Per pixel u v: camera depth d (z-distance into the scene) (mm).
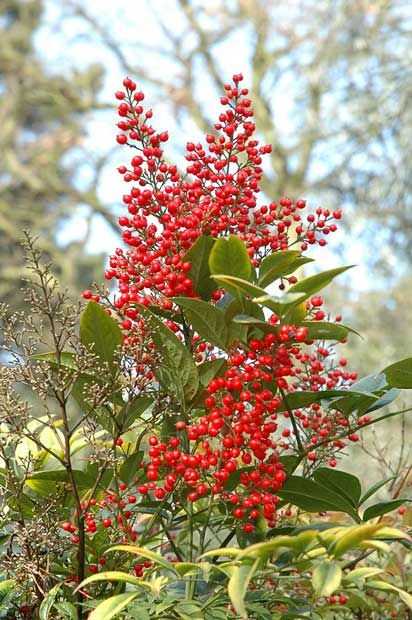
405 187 4336
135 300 908
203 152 946
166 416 940
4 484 957
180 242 918
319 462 986
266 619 854
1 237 5113
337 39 4582
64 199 5609
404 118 4414
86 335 905
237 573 769
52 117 5793
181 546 1031
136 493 1052
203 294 936
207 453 877
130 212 926
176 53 5449
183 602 831
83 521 888
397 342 3816
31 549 907
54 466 1006
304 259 914
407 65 4449
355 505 952
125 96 942
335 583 771
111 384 907
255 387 888
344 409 968
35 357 911
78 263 5102
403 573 1119
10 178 5559
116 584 934
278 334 879
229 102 952
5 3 5750
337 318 954
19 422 907
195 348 958
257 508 934
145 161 935
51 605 868
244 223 942
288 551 958
